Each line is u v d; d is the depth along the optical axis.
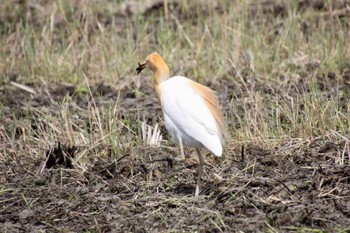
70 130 12.34
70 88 15.55
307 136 11.80
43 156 11.88
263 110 12.83
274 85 14.66
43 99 14.95
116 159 11.41
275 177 10.55
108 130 12.53
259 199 9.82
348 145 11.11
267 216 9.24
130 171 11.04
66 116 12.72
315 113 12.14
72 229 9.41
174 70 15.78
